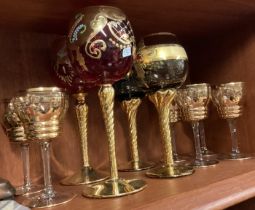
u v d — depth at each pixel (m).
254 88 0.73
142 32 0.74
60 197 0.50
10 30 0.64
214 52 0.81
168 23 0.69
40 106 0.48
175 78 0.60
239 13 0.67
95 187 0.51
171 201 0.44
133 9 0.59
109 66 0.48
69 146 0.69
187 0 0.57
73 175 0.64
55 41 0.63
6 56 0.64
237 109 0.71
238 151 0.73
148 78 0.61
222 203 0.48
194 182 0.51
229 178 0.52
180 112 0.74
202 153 0.76
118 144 0.76
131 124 0.71
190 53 0.86
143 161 0.75
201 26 0.73
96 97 0.75
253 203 0.72
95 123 0.74
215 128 0.83
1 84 0.63
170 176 0.56
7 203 0.45
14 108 0.52
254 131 0.73
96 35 0.47
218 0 0.59
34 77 0.67
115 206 0.42
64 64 0.61
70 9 0.55
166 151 0.62
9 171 0.62
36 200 0.49
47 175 0.51
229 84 0.69
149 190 0.48
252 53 0.73
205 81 0.83
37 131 0.48
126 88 0.68
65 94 0.51
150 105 0.83
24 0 0.49
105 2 0.54
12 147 0.63
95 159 0.73
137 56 0.61
